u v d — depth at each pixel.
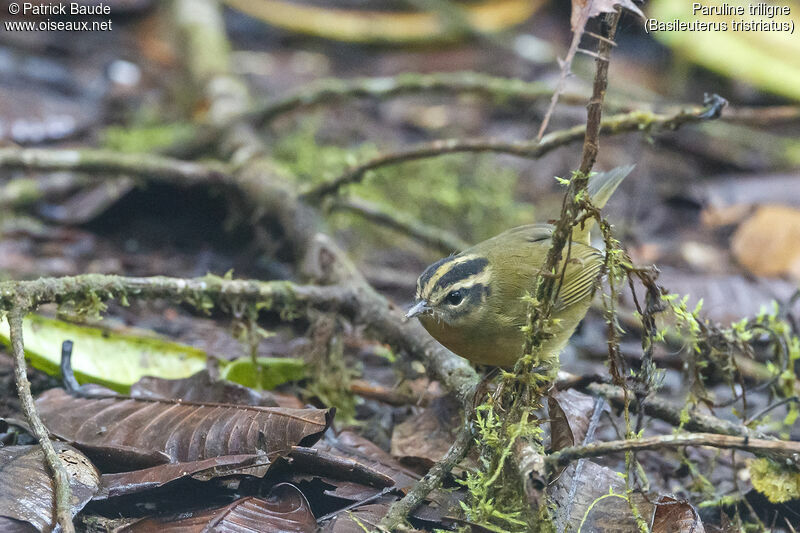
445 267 7.78
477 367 8.62
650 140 9.46
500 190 14.53
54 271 11.00
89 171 11.91
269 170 12.29
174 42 17.19
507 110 18.16
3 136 14.24
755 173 16.64
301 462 6.54
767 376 9.75
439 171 14.58
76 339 8.14
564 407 7.41
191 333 9.84
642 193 15.45
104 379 7.92
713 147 17.34
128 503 6.28
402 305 11.49
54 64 17.70
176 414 6.84
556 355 7.88
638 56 20.41
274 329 10.41
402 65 20.02
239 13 22.03
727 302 11.13
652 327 6.49
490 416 6.22
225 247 12.74
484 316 7.76
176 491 6.37
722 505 7.09
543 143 9.82
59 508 5.54
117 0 20.50
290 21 19.89
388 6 21.41
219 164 12.64
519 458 5.82
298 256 11.20
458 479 6.59
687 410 7.39
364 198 13.58
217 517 5.94
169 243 12.63
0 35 18.48
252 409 6.73
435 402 7.75
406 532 5.94
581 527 6.21
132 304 10.43
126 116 15.92
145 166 12.05
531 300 6.11
